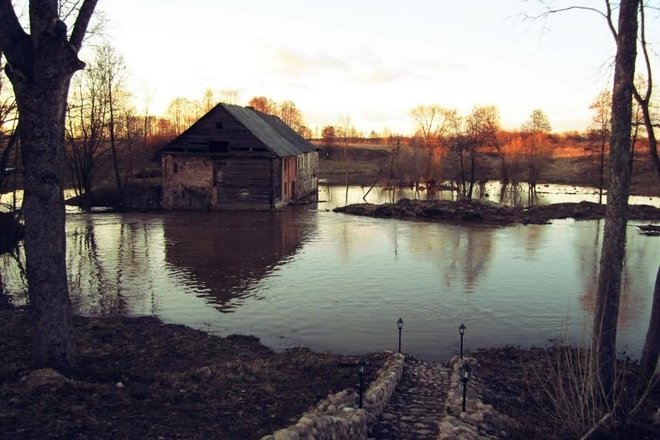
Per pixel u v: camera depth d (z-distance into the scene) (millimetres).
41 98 10422
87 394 9562
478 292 22844
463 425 8586
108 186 57062
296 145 60938
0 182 20984
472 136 78812
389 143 136750
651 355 12086
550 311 20328
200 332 17156
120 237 34938
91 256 29062
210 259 28625
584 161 92562
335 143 126188
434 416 10008
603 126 54750
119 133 66062
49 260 10844
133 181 60844
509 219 44312
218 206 48500
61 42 10406
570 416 9250
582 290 23234
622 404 10211
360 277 25156
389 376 11945
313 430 7355
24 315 16125
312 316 19453
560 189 74688
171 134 94688
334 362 14117
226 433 8680
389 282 24344
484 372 13250
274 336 17359
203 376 11812
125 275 24969
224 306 20500
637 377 12508
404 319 19250
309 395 11273
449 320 19250
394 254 30547
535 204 57750
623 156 10820
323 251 31141
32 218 10719
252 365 13320
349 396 10477
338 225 41000
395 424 9617
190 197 48688
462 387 11148
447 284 24078
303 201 56531
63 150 10984
